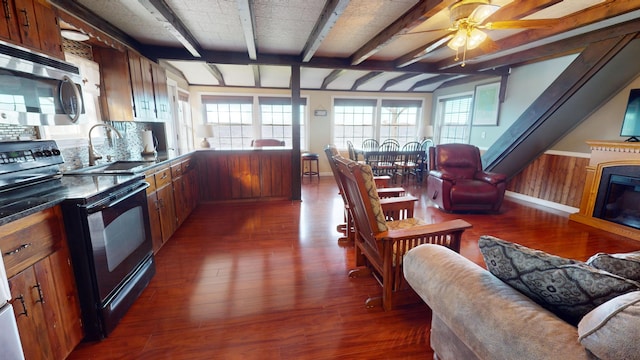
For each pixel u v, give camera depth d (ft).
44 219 4.42
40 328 4.29
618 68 10.21
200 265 8.36
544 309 2.98
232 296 6.86
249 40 10.01
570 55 12.94
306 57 12.53
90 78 9.12
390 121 24.07
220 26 9.79
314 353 5.21
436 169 14.74
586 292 2.64
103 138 9.53
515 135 13.17
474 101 19.02
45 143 6.20
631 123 10.54
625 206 10.95
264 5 8.12
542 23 7.05
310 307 6.48
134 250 6.70
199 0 7.77
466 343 3.37
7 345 3.31
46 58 5.68
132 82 10.00
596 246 9.70
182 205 11.69
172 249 9.41
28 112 5.26
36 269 4.24
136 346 5.33
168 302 6.62
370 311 6.35
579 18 8.61
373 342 5.47
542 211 13.62
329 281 7.52
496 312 2.99
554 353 2.43
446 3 6.94
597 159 11.35
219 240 10.14
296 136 14.84
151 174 8.64
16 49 4.97
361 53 12.25
